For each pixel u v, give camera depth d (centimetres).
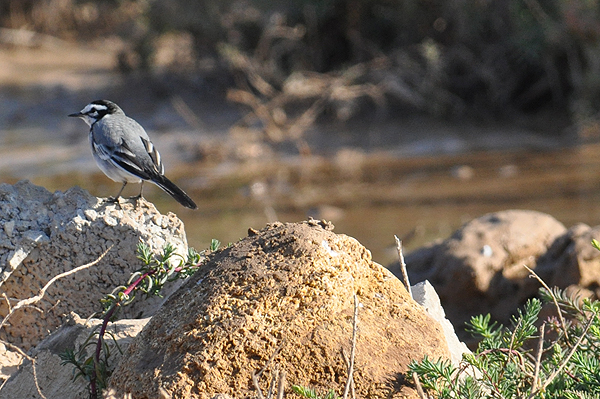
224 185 1697
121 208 605
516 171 1716
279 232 485
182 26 2495
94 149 787
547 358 544
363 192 1608
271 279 450
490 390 465
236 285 453
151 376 421
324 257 462
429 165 1808
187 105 2347
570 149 1884
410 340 451
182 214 1483
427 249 895
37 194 611
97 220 591
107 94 2505
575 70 2047
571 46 2056
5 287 586
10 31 3319
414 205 1495
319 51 2308
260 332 431
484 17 2136
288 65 2317
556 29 2016
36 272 587
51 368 520
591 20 1972
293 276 451
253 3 2284
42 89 2578
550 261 825
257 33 2334
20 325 590
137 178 768
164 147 2027
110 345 506
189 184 1717
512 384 460
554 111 2169
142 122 2244
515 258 837
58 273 588
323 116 2216
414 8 2159
